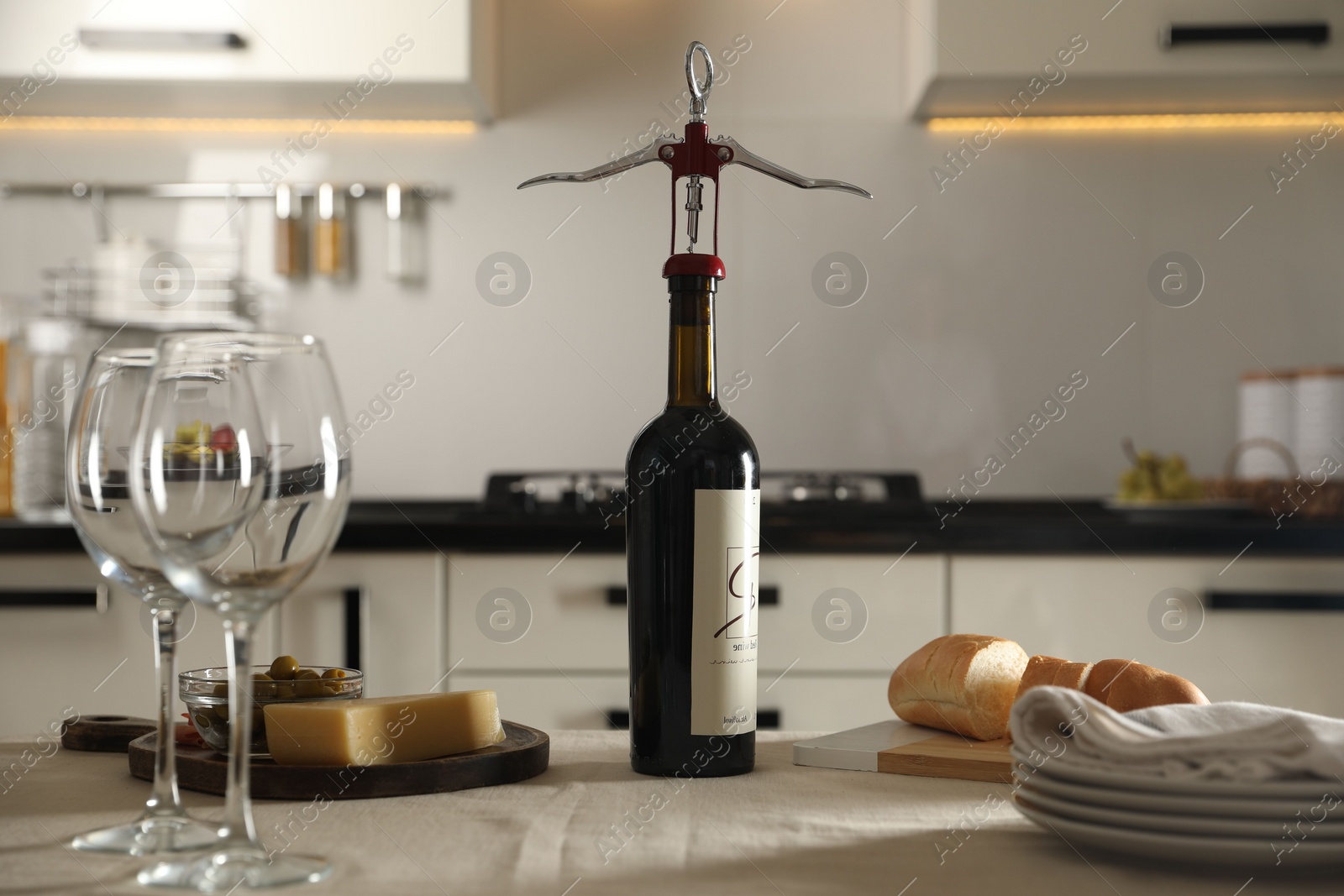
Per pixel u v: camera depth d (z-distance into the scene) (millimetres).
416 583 1725
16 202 2385
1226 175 2385
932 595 1722
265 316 2402
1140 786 485
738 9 2414
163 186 2395
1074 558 1721
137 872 470
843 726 1710
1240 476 2320
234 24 2088
